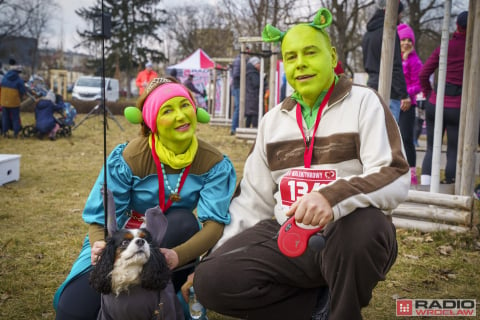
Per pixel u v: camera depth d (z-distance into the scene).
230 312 2.56
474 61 4.88
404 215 5.02
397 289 3.68
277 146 2.72
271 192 2.83
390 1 4.74
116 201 2.86
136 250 2.26
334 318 2.32
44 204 6.20
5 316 3.21
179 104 2.79
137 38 49.50
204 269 2.53
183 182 2.90
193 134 2.91
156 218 2.50
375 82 5.99
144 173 2.89
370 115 2.48
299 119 2.65
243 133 12.43
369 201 2.22
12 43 46.53
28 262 4.18
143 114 2.85
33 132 12.98
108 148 11.59
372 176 2.29
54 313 3.27
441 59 5.14
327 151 2.56
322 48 2.58
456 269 4.06
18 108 12.78
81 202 6.35
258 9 23.12
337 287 2.29
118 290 2.34
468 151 5.01
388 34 4.78
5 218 5.53
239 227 2.80
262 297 2.51
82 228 5.20
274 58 12.12
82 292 2.64
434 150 5.22
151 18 48.03
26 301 3.44
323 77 2.55
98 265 2.36
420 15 22.64
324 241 2.17
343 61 20.88
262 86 12.74
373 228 2.22
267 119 2.82
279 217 2.68
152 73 17.77
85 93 25.11
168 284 2.58
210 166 2.94
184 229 2.83
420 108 10.16
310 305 2.63
